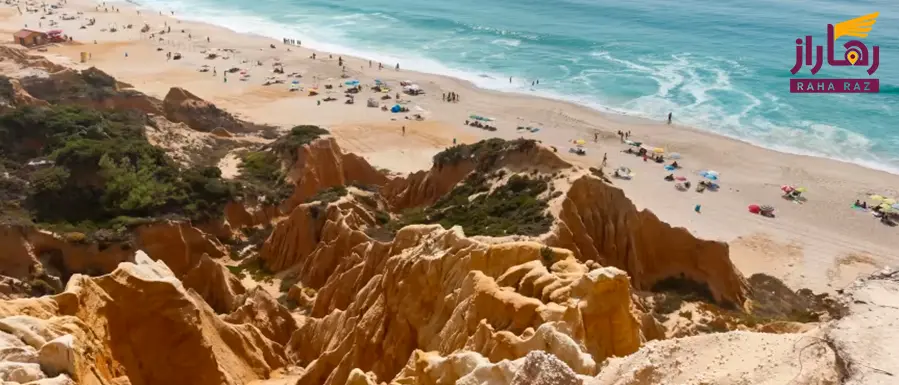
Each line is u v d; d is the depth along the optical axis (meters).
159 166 68.56
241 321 42.56
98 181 62.34
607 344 25.66
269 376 37.81
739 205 88.94
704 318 45.50
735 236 80.38
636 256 50.38
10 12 197.62
